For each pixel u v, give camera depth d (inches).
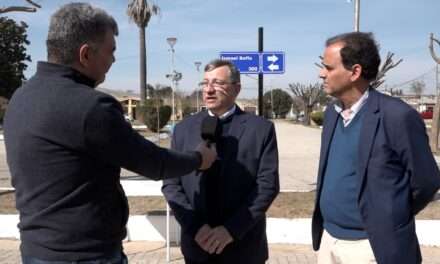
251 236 132.0
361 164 115.8
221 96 131.6
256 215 125.6
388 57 650.8
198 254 131.0
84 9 91.2
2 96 2046.0
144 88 1555.1
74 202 87.6
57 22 90.0
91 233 88.9
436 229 268.2
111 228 92.1
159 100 1497.3
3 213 307.9
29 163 88.0
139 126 1745.8
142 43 1542.8
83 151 87.0
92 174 88.4
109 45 93.8
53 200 87.4
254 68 386.9
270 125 133.4
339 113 126.2
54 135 86.3
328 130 127.6
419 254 120.0
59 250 87.4
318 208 132.8
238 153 129.7
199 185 130.3
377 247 113.3
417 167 112.0
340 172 122.6
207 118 129.1
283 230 274.5
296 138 1259.2
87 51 90.8
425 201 115.6
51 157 86.7
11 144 90.6
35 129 87.1
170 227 275.9
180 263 238.2
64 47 89.6
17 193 91.7
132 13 1521.9
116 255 94.0
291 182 489.4
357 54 118.3
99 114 86.4
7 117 93.3
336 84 121.1
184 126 138.5
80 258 88.2
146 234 278.8
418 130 112.5
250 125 131.6
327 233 129.0
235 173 129.0
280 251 259.8
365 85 121.0
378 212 113.3
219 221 129.5
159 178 97.0
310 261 241.8
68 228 87.4
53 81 89.3
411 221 117.3
